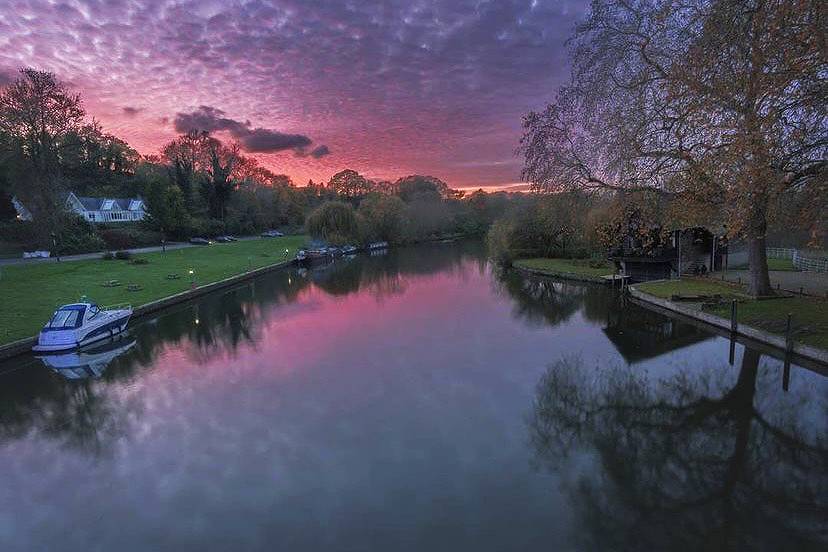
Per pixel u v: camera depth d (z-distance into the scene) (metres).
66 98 41.25
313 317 24.30
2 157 42.75
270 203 85.62
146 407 12.78
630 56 19.53
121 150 92.62
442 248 72.50
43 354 17.42
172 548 7.08
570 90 23.70
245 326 22.38
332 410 12.31
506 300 28.84
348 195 103.06
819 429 10.71
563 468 9.23
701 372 14.59
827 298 19.73
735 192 12.63
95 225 54.38
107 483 9.03
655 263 33.53
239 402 12.98
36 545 7.26
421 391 13.56
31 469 9.69
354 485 8.69
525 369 15.45
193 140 92.25
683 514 7.73
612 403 12.63
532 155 26.89
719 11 12.10
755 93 11.62
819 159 12.73
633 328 20.72
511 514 7.75
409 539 7.12
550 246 49.12
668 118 16.58
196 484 8.89
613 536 7.13
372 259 56.94
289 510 7.96
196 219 67.56
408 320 23.30
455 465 9.43
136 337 20.55
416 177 113.50
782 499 8.09
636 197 20.73
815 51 10.44
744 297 21.59
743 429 10.93
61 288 27.58
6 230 44.72
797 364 14.27
